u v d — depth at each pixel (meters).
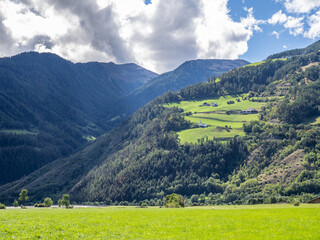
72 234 34.72
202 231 37.31
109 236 34.12
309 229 36.88
